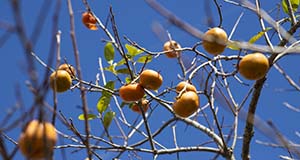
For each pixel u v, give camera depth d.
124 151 1.86
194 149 1.90
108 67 2.05
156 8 1.13
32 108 1.05
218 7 1.62
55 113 1.11
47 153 1.06
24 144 1.10
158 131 2.06
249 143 1.75
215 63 1.73
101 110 1.99
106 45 2.09
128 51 2.04
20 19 0.94
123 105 2.07
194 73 1.70
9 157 1.05
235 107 1.86
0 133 1.05
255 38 1.71
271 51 1.35
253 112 1.68
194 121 1.98
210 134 1.94
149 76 1.78
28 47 0.97
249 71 1.57
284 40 1.68
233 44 1.34
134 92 1.78
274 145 1.67
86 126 1.12
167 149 1.91
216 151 1.89
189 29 1.13
